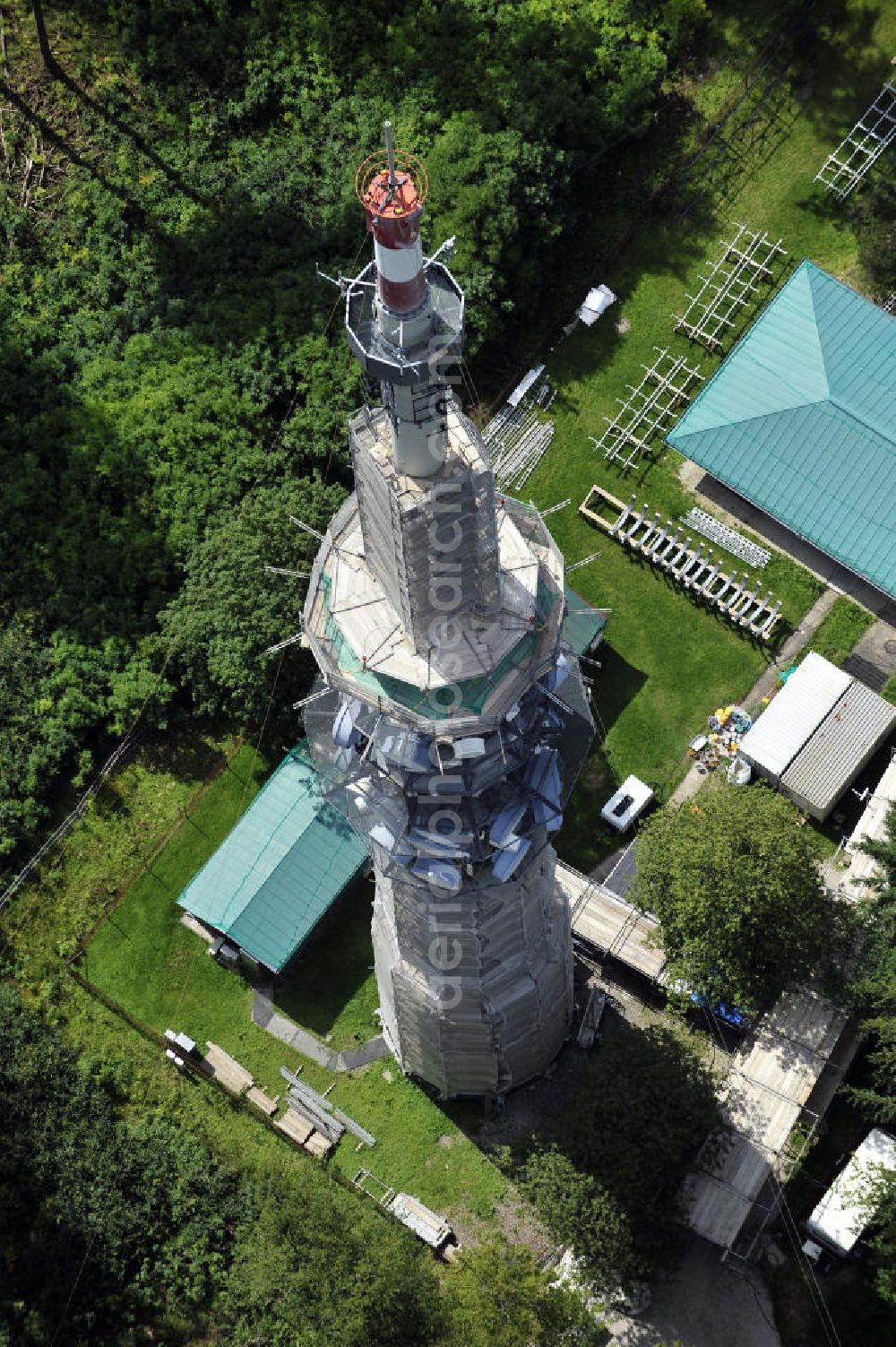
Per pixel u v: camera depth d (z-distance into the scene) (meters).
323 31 119.25
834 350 108.75
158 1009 102.50
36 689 106.56
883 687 107.62
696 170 118.38
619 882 103.75
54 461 111.25
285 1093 100.38
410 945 85.62
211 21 121.88
